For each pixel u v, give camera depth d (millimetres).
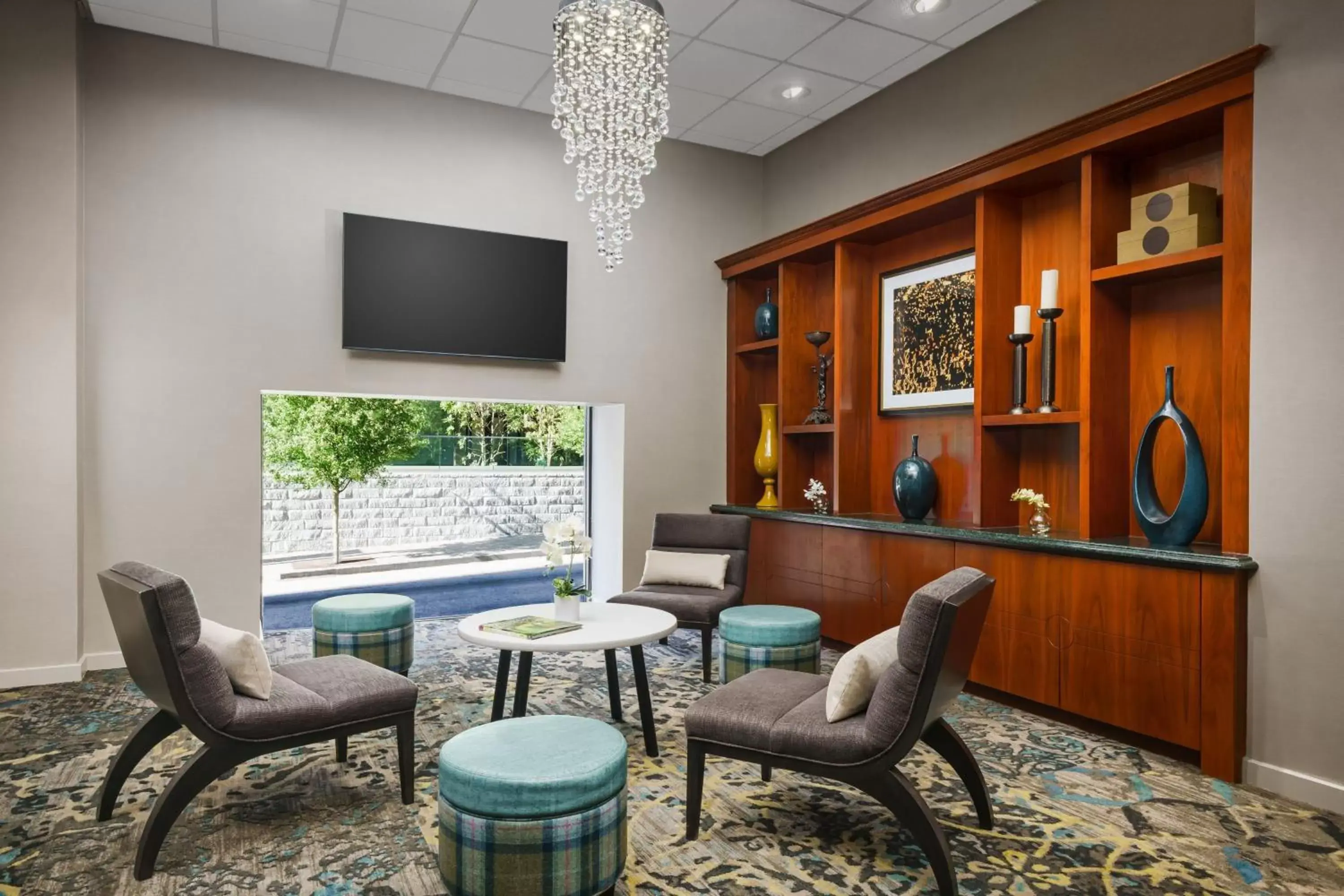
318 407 8914
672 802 2783
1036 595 3693
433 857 2383
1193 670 3072
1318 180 2818
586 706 3844
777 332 6035
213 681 2336
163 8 4348
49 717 3660
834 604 4973
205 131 4773
